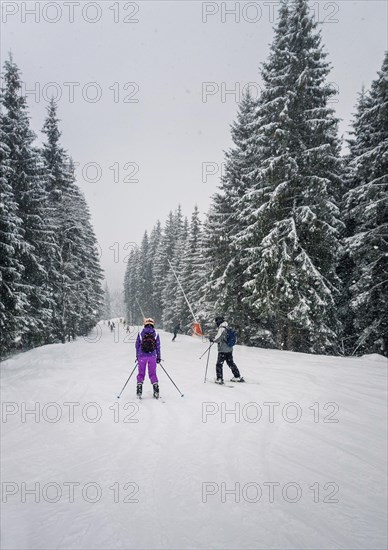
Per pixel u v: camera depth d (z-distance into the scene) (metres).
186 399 6.42
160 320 70.19
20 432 5.00
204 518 2.68
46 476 3.53
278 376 8.56
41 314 19.45
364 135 17.05
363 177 16.36
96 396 6.84
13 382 8.84
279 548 2.31
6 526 2.65
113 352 16.16
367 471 3.57
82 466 3.72
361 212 15.80
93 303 36.97
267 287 15.55
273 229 15.13
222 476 3.40
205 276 25.36
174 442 4.31
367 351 16.78
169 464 3.68
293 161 14.75
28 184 19.16
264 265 15.21
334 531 2.54
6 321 15.10
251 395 6.62
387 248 15.27
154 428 4.85
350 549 2.32
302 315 14.52
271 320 19.78
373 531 2.54
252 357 12.34
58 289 24.81
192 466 3.62
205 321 26.19
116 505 2.90
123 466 3.67
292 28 15.60
